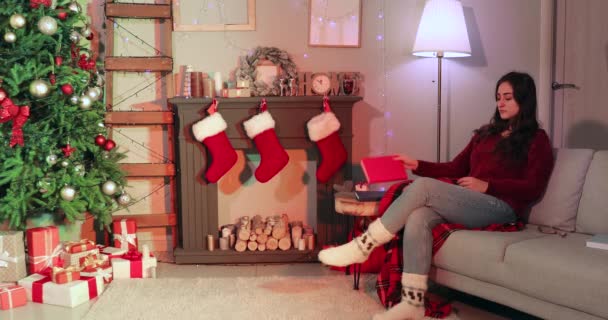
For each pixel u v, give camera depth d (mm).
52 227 2777
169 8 3107
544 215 2387
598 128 3256
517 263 1942
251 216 3342
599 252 1892
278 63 3143
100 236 3195
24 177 2578
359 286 2637
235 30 3195
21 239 2631
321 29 3244
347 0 3246
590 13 3264
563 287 1793
